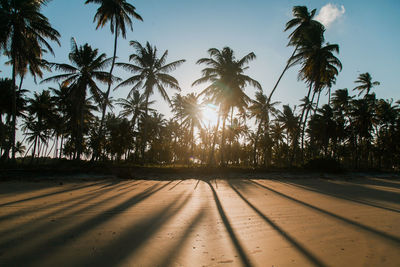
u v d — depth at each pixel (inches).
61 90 1165.1
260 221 238.4
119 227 209.2
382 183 701.9
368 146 1610.5
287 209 296.0
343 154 1840.6
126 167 770.2
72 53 867.4
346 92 1508.4
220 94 965.2
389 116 1466.5
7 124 1098.1
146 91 965.2
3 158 807.7
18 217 234.1
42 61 835.4
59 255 147.9
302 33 981.8
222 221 236.7
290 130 1491.1
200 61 979.3
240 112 1057.5
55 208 275.4
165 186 516.1
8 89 954.7
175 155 1852.9
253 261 145.6
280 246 171.6
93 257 146.1
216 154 1943.9
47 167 675.4
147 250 159.6
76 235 186.1
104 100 868.0
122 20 863.1
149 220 234.7
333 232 205.2
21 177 583.2
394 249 167.6
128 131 1064.2
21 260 139.6
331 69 1007.6
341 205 328.2
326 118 1457.9
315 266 139.5
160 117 1688.0
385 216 266.4
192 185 544.7
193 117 1371.8
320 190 490.9
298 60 1007.6
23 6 724.7
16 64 786.2
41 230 196.1
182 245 170.4
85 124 1355.8
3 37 694.5
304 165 981.2
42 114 1174.3
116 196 368.5
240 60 966.4
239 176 754.8
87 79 874.8
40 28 758.5
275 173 837.2
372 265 141.5
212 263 142.0
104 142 1142.3
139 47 953.5
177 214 261.7
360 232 205.9
